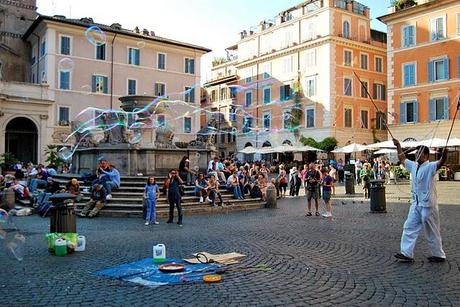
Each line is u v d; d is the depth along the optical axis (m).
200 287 6.34
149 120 23.12
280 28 54.75
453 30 38.06
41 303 5.70
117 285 6.47
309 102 50.16
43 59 43.88
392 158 41.78
